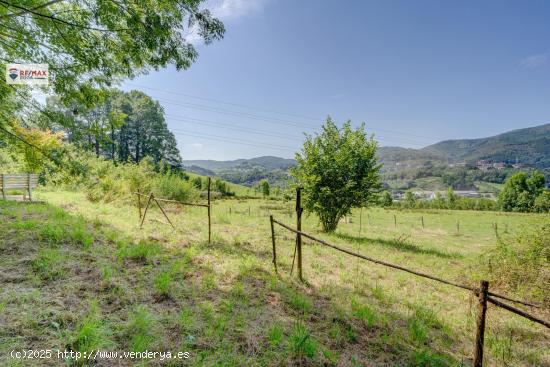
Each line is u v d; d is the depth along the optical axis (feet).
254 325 11.40
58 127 24.79
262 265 20.20
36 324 8.81
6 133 23.39
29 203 31.86
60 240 17.49
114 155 181.47
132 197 47.70
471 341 13.85
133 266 15.49
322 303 15.40
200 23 19.80
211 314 11.51
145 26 18.16
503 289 22.09
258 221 52.85
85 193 48.57
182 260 17.63
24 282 11.55
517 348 13.80
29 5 17.39
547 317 17.88
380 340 12.19
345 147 48.62
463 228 85.10
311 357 9.84
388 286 20.65
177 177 64.64
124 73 22.03
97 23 18.42
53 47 19.77
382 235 55.42
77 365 7.54
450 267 29.07
